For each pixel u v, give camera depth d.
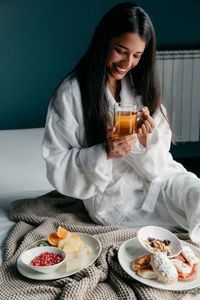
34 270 1.38
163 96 3.66
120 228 1.64
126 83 1.75
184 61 3.59
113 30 1.46
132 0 3.45
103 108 1.61
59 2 3.35
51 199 1.91
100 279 1.35
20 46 3.40
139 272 1.33
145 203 1.69
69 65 3.53
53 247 1.44
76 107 1.62
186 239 1.62
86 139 1.66
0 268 1.42
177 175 1.76
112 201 1.70
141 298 1.25
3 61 3.42
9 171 2.31
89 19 3.44
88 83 1.58
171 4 3.50
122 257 1.44
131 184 1.71
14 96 3.54
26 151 2.63
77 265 1.38
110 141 1.48
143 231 1.54
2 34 3.34
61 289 1.29
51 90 3.57
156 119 1.77
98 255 1.44
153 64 1.66
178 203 1.66
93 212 1.74
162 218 1.73
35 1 3.31
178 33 3.59
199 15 3.56
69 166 1.61
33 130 3.12
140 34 1.45
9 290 1.32
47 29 3.40
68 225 1.65
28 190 2.09
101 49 1.52
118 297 1.27
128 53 1.48
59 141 1.66
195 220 1.57
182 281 1.32
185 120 3.77
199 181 1.71
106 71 1.58
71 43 3.47
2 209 1.89
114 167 1.71
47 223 1.68
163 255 1.33
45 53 3.46
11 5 3.29
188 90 3.68
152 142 1.68
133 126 1.45
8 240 1.58
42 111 3.62
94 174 1.57
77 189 1.63
